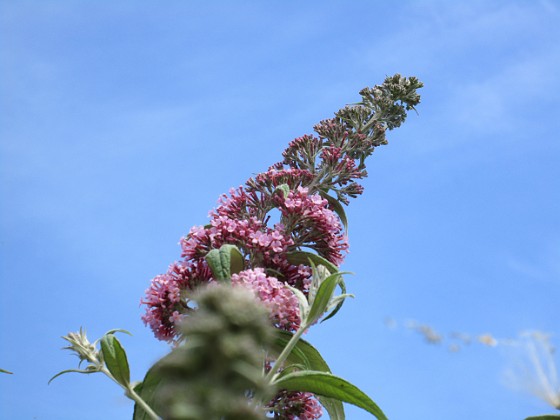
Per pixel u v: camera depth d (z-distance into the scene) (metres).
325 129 9.84
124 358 5.77
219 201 8.50
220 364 2.06
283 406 7.20
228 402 2.01
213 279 7.59
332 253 8.18
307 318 5.80
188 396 2.02
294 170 8.90
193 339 2.09
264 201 8.57
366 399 5.72
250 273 6.79
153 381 6.14
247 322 2.11
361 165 9.80
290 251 8.06
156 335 7.29
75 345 5.82
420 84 10.55
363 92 10.46
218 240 7.80
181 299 7.35
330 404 7.20
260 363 2.17
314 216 8.08
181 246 7.79
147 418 6.10
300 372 5.72
